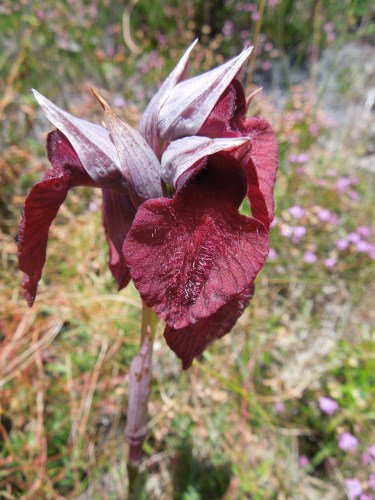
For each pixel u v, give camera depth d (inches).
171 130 2.7
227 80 2.5
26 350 5.8
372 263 7.1
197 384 5.8
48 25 8.8
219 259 2.4
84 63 8.9
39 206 2.6
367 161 9.0
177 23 9.4
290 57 10.1
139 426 4.0
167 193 2.8
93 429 5.5
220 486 5.4
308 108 8.2
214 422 5.7
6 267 6.4
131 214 2.9
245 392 5.4
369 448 5.4
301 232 6.7
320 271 7.1
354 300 7.1
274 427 5.6
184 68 2.8
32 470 5.1
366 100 9.9
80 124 2.7
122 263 3.3
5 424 5.5
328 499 5.5
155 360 5.9
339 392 5.8
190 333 2.9
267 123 3.1
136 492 4.6
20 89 8.1
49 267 6.5
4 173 7.0
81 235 6.7
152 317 3.4
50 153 2.8
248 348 6.0
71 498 5.2
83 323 6.0
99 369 5.7
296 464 5.7
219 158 2.4
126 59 9.1
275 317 6.4
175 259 2.3
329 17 10.3
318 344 6.5
